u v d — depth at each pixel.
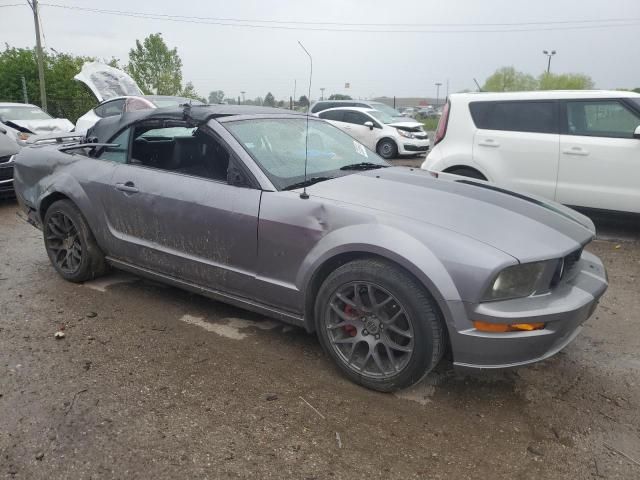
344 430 2.63
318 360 3.30
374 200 3.08
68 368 3.15
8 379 3.03
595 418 2.77
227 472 2.33
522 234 2.79
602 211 6.06
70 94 26.61
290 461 2.41
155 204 3.70
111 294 4.28
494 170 6.46
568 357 3.41
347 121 15.57
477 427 2.68
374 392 2.96
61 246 4.53
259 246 3.23
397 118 16.05
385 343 2.86
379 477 2.32
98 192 4.08
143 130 3.96
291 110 4.41
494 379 3.12
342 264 3.04
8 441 2.51
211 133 3.53
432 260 2.64
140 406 2.79
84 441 2.52
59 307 4.03
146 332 3.63
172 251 3.71
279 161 3.49
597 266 3.22
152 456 2.42
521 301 2.64
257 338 3.57
